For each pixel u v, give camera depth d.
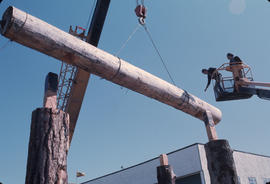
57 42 3.35
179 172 21.17
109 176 28.16
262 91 6.64
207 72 7.73
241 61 7.20
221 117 5.44
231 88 7.00
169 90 4.56
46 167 2.81
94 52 3.70
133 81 4.11
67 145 3.12
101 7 10.01
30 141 3.01
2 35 3.22
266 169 26.12
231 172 3.97
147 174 24.08
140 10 7.23
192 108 4.89
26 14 3.16
